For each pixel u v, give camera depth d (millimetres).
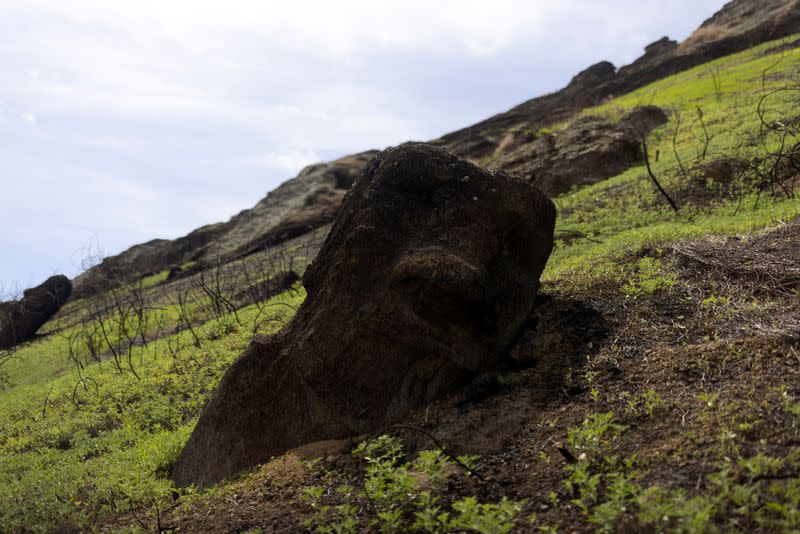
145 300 26281
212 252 37062
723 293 6551
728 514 3506
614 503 3688
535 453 4852
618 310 6633
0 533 6133
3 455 10148
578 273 8328
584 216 15336
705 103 26469
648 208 14227
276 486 5668
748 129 17828
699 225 10344
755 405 4383
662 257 7922
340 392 6219
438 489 4699
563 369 5906
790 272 6469
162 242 44469
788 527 3285
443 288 5734
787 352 4973
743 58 37250
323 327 6270
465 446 5258
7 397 14844
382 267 6223
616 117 30766
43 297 26844
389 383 6121
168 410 10102
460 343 5953
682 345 5785
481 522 3820
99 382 13109
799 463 3730
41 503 6570
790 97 20609
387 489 4711
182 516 5703
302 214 35781
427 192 6551
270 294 19391
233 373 6895
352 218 6617
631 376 5414
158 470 7543
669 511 3443
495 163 24359
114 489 6855
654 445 4387
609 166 21344
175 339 15383
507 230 6664
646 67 46531
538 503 4219
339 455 5855
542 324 6723
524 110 52031
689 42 49812
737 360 5094
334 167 42156
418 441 5539
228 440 6836
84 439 9828
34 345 23656
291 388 6574
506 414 5457
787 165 12523
